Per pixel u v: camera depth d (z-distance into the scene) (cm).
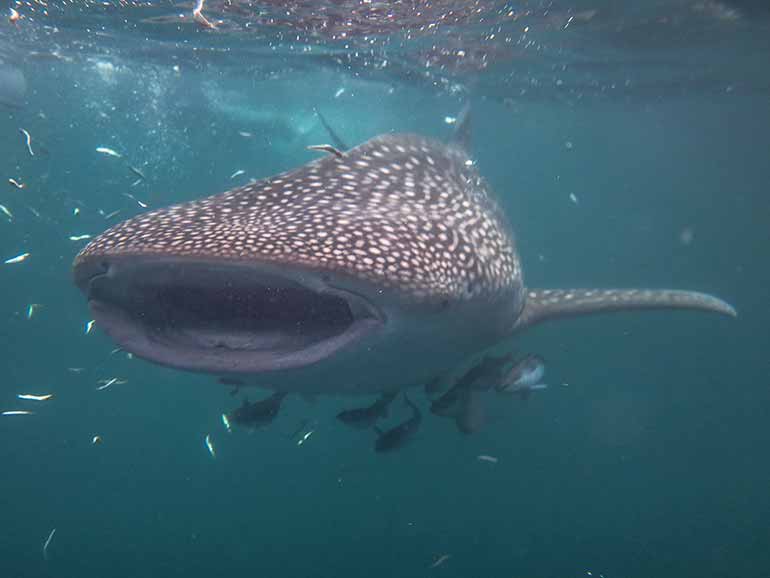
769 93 2789
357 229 380
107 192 3122
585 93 2584
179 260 319
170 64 2102
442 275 386
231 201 430
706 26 1510
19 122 3192
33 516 1891
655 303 689
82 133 3478
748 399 3084
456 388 659
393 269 349
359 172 505
